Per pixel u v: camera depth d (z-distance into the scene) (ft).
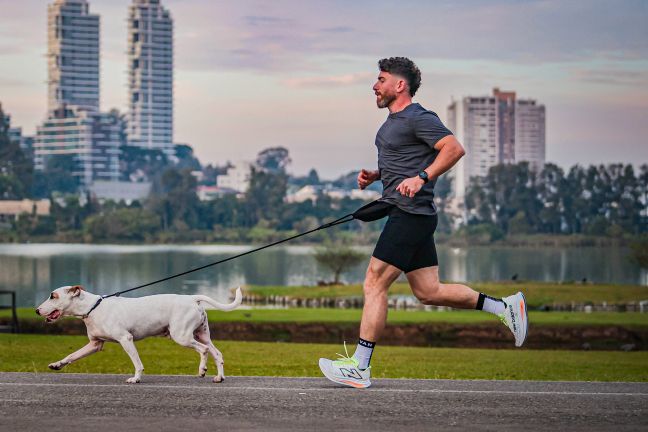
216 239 640.58
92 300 29.89
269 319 106.22
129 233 637.30
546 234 643.04
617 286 213.66
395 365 58.23
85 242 635.25
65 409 24.61
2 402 25.45
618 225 625.82
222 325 102.83
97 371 50.31
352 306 189.78
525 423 23.17
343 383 27.94
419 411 24.44
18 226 640.17
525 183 655.35
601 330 103.60
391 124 27.78
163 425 22.86
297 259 479.82
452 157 26.78
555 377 52.90
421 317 112.16
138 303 30.12
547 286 213.25
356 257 240.32
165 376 30.83
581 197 649.61
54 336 77.15
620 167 645.92
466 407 24.93
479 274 351.25
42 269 352.08
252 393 26.81
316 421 23.31
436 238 644.27
